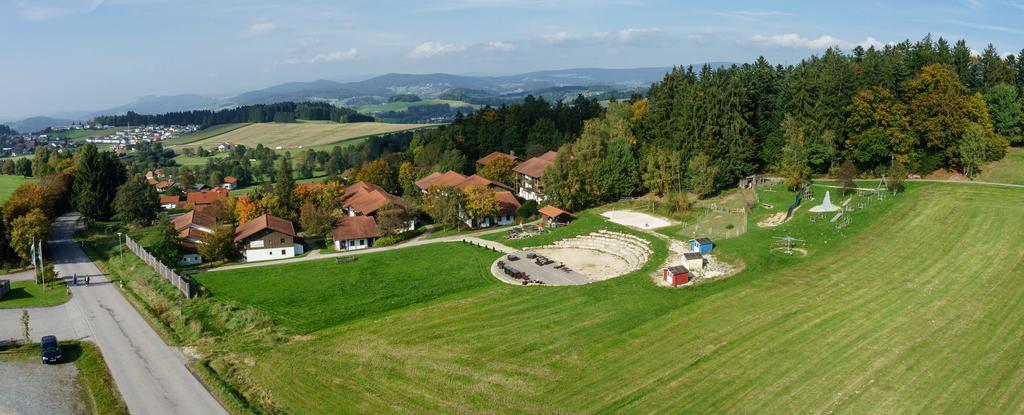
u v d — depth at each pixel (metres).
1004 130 114.88
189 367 60.66
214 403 52.59
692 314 64.75
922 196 97.50
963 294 62.94
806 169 112.31
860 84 116.50
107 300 86.38
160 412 51.16
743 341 57.19
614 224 111.75
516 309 72.06
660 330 61.53
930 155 111.12
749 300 66.88
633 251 97.06
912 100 110.44
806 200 105.88
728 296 68.81
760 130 128.12
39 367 62.28
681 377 51.66
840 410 45.03
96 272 103.81
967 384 47.09
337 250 117.19
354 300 81.50
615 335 61.50
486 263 97.31
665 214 115.25
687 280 75.69
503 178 165.38
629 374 53.00
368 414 48.97
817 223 90.50
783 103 127.75
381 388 53.38
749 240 87.94
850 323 58.88
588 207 129.62
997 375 47.94
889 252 76.81
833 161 118.25
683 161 121.75
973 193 95.81
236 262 111.00
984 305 60.06
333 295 84.75
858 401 46.00
